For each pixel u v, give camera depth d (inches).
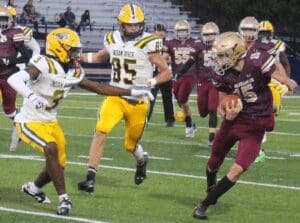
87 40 1813.5
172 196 502.9
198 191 520.4
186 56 860.0
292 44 1993.1
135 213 449.1
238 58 420.8
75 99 1347.2
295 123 1011.3
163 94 924.0
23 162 617.6
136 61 502.6
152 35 506.6
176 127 925.2
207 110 754.2
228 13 1977.1
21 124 436.1
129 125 509.4
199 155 686.5
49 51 429.4
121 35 510.9
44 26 1768.0
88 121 965.2
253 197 506.3
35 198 465.7
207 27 760.3
